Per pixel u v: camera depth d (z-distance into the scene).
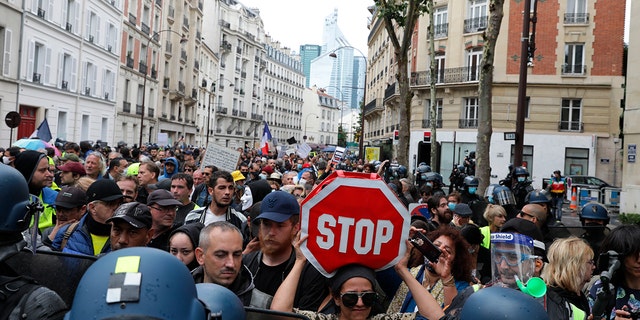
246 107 99.94
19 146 10.34
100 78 38.81
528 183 12.20
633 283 3.93
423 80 37.31
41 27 30.02
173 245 4.59
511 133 15.87
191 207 7.51
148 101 50.31
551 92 32.41
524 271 3.22
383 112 56.78
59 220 5.55
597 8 31.62
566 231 7.66
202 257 4.00
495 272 3.30
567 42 32.12
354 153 68.31
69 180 8.16
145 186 8.50
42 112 30.95
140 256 1.76
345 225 2.98
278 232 4.18
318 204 2.99
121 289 1.64
